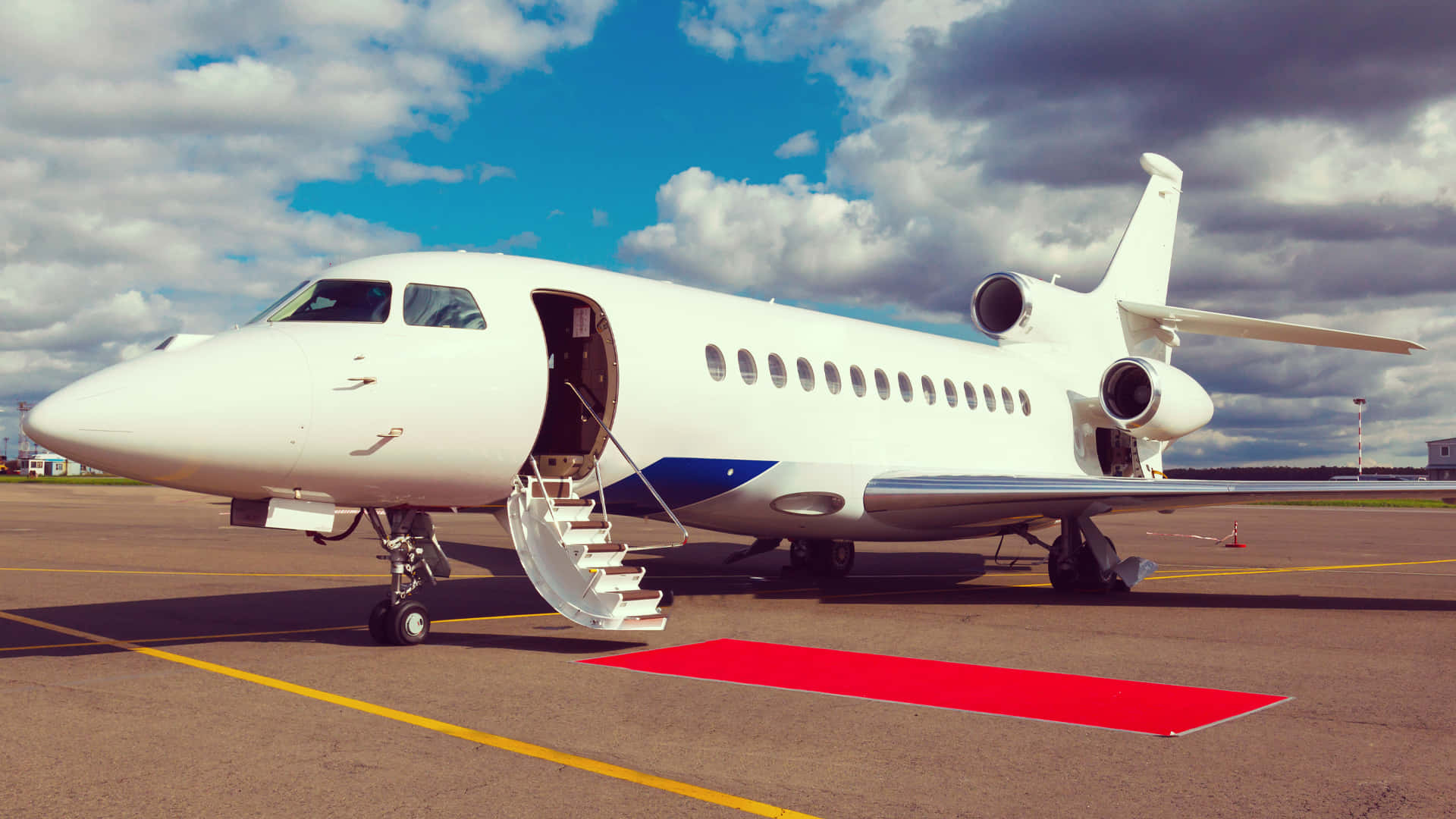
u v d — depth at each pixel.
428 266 9.44
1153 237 19.78
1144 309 18.00
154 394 7.62
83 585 13.52
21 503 42.03
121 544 20.58
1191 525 38.66
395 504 9.17
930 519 13.40
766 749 5.54
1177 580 16.12
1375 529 34.75
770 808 4.54
